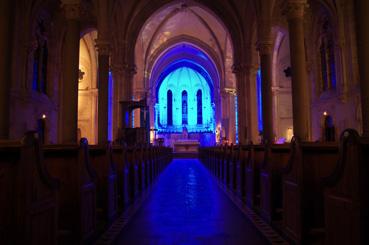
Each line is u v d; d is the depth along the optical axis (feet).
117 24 70.69
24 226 9.48
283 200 17.69
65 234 14.40
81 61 87.51
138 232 17.81
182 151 133.18
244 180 29.45
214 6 75.72
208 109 157.58
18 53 55.01
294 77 39.19
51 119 65.36
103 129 52.80
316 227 14.83
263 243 15.78
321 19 65.92
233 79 112.16
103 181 20.59
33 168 9.95
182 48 125.70
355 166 10.07
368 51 24.35
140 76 107.34
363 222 9.90
